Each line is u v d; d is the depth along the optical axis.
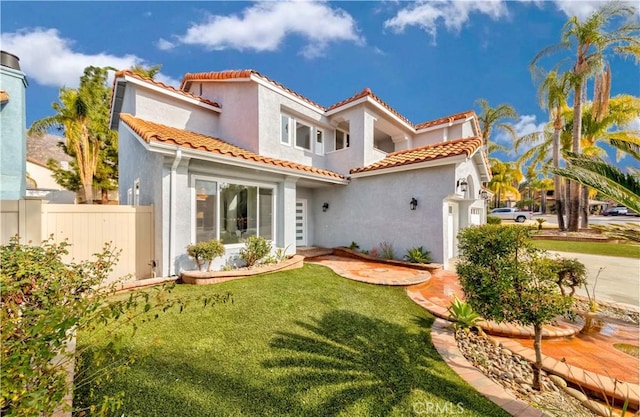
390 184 14.01
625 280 11.79
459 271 5.47
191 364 4.42
